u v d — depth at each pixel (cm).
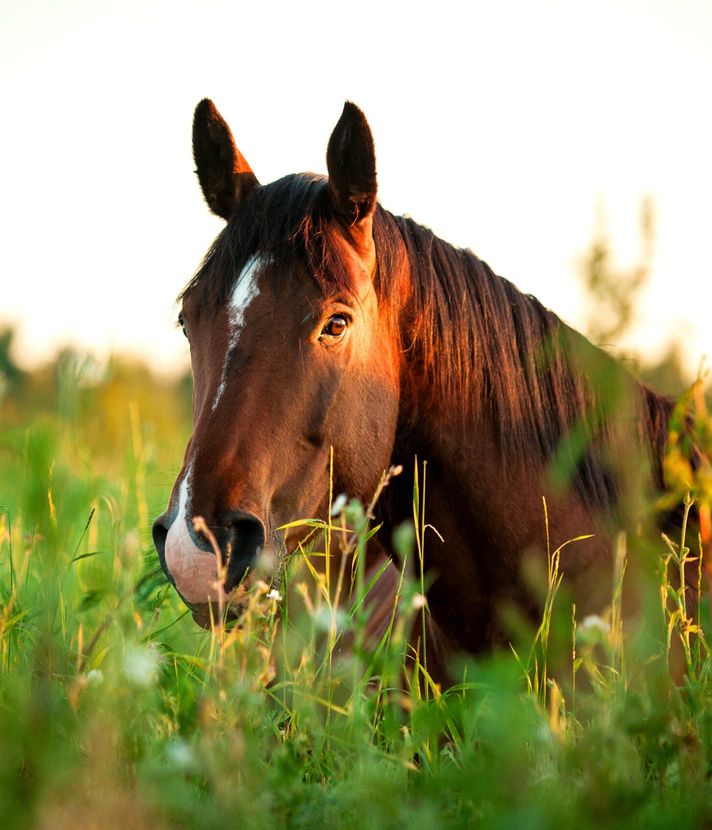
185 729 268
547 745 254
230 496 313
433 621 390
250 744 260
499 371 379
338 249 349
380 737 324
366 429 356
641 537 372
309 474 341
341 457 351
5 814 230
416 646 398
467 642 385
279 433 330
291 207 352
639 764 272
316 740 286
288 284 340
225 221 402
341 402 346
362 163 357
